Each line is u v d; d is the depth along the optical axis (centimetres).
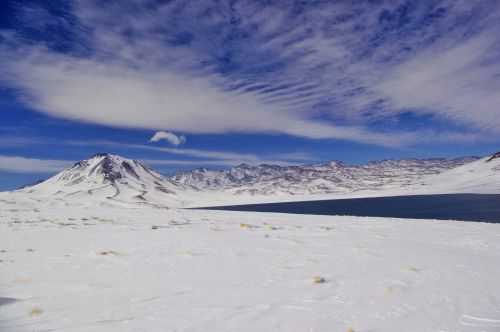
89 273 857
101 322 541
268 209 12369
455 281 767
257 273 851
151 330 509
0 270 891
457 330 515
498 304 623
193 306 615
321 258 1022
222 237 1448
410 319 555
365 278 796
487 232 1555
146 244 1278
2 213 2841
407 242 1315
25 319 556
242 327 521
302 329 514
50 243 1316
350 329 514
